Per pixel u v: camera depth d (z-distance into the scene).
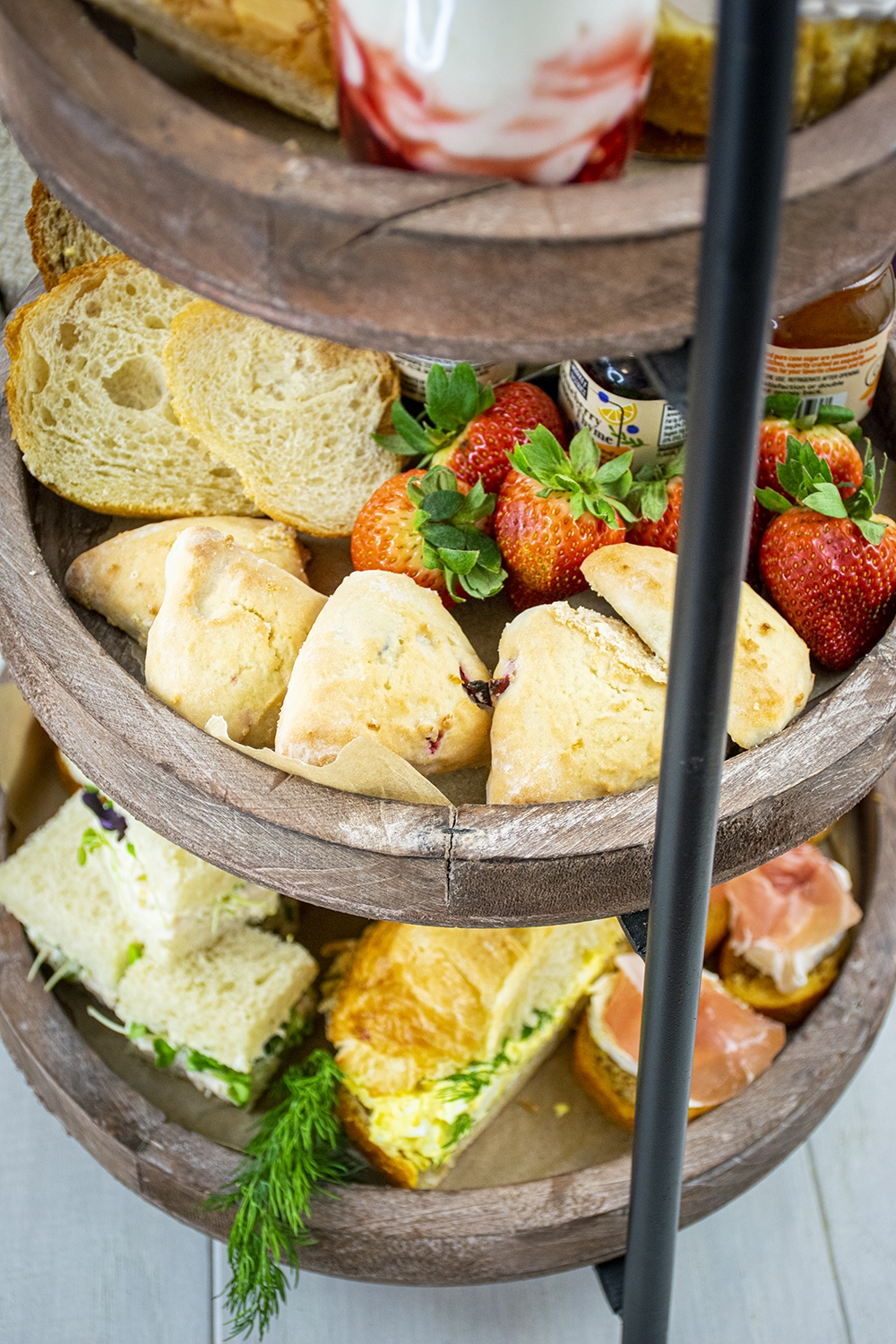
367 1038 0.88
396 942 0.89
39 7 0.63
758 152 0.56
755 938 0.91
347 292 0.62
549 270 0.61
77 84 0.62
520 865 0.73
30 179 0.93
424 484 0.79
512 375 0.85
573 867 0.73
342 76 0.63
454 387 0.80
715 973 0.94
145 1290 0.91
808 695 0.77
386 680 0.76
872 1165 0.95
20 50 0.62
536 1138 0.90
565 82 0.61
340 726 0.76
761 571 0.79
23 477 0.82
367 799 0.74
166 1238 0.93
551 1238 0.85
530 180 0.63
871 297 0.80
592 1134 0.90
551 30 0.61
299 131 0.67
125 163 0.62
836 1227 0.93
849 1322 0.91
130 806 0.76
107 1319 0.90
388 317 0.62
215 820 0.74
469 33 0.61
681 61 0.65
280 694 0.78
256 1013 0.89
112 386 0.85
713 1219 0.93
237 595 0.78
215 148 0.61
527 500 0.78
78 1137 0.90
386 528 0.80
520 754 0.75
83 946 0.91
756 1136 0.86
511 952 0.88
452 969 0.88
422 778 0.74
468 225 0.61
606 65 0.61
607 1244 0.86
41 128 0.63
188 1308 0.91
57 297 0.82
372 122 0.63
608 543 0.79
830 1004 0.90
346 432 0.83
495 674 0.78
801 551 0.77
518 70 0.61
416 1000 0.88
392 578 0.78
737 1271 0.92
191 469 0.84
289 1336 0.90
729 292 0.60
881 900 0.92
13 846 0.96
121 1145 0.87
